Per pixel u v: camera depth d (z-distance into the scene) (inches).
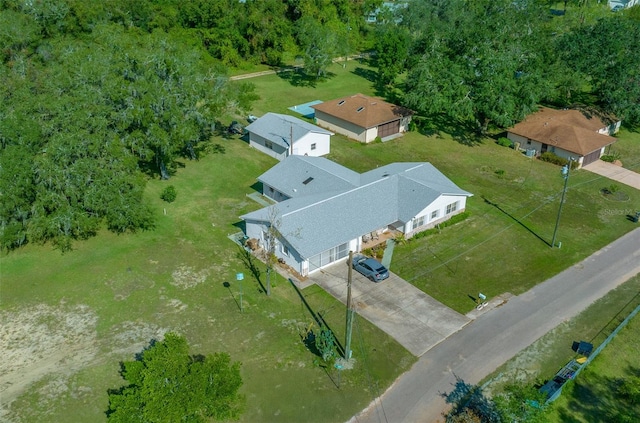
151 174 2101.4
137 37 2509.8
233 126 2539.4
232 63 3597.4
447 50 2583.7
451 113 2389.3
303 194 1813.5
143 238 1697.8
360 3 4490.7
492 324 1364.4
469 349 1279.5
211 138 2472.9
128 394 972.6
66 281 1497.3
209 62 2418.8
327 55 3373.5
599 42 2709.2
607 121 2618.1
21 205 1550.2
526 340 1312.7
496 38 2504.9
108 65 1851.6
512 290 1498.5
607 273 1584.6
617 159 2380.7
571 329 1353.3
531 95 2354.8
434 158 2353.6
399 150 2433.6
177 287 1477.6
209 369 994.7
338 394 1154.0
